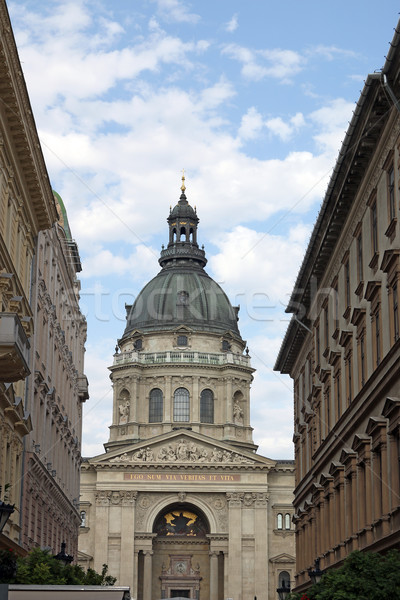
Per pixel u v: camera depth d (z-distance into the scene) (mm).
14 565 30672
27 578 36844
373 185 44750
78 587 26141
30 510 56531
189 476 140125
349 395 51625
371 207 45719
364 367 47656
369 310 45906
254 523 139000
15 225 45688
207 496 140625
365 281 46781
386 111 40094
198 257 170625
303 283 64062
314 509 63031
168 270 168375
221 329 160250
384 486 41688
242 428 154125
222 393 155250
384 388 41594
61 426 72250
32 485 57344
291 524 141625
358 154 44406
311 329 67000
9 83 37719
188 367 154250
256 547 137625
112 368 157125
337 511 53906
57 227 66562
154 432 151250
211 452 142000
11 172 43062
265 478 140875
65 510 77875
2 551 30938
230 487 140000
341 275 53844
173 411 152375
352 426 48719
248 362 159250
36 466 57531
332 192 49625
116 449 145625
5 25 34781
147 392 154250
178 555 143875
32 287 54906
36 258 55062
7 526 47656
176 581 142500
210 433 152125
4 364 33719
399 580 33188
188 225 174500
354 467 48500
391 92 37281
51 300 63938
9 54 36531
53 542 70125
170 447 141750
